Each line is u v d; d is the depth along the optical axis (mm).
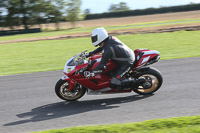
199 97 7652
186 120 5707
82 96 8305
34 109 7496
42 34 45875
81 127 5664
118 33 32469
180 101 7418
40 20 66500
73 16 67250
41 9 64875
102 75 7613
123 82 7539
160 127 5449
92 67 7484
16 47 26031
